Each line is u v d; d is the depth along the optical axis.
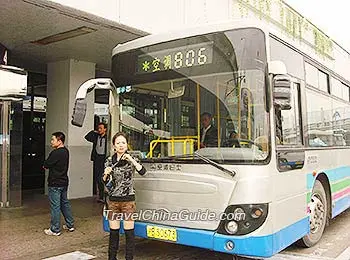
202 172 4.84
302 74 6.04
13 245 6.48
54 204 7.12
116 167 5.25
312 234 6.31
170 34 5.41
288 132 5.27
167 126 5.30
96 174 10.20
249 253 4.48
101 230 7.50
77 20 7.54
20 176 9.81
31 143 13.31
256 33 4.79
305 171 5.79
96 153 10.17
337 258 5.74
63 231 7.39
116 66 5.91
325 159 6.77
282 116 5.08
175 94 5.28
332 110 7.46
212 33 5.06
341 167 7.72
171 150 5.20
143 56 5.64
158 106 5.42
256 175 4.56
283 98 4.69
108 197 5.39
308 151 5.96
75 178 11.02
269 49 4.83
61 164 7.15
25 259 5.79
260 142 4.65
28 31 8.30
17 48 9.78
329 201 6.98
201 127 4.99
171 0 8.75
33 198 11.01
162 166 5.16
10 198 9.62
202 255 5.94
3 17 7.39
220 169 4.70
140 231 5.29
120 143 5.23
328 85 7.33
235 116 4.78
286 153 5.12
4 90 3.57
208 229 4.70
